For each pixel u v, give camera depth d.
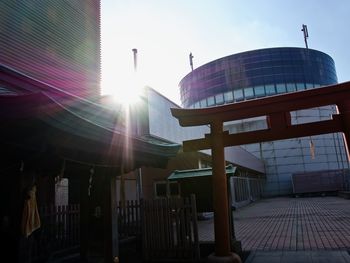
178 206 9.65
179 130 18.86
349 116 7.69
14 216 6.42
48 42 10.84
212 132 8.93
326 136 60.72
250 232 15.09
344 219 17.64
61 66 11.29
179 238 9.51
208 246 9.39
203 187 10.48
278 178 59.00
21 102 4.84
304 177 52.31
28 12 10.21
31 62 10.02
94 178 9.62
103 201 9.40
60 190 13.88
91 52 13.16
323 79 70.38
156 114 16.31
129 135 7.77
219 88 69.19
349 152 7.58
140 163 9.18
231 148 31.20
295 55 68.56
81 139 6.30
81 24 12.76
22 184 6.52
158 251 9.62
